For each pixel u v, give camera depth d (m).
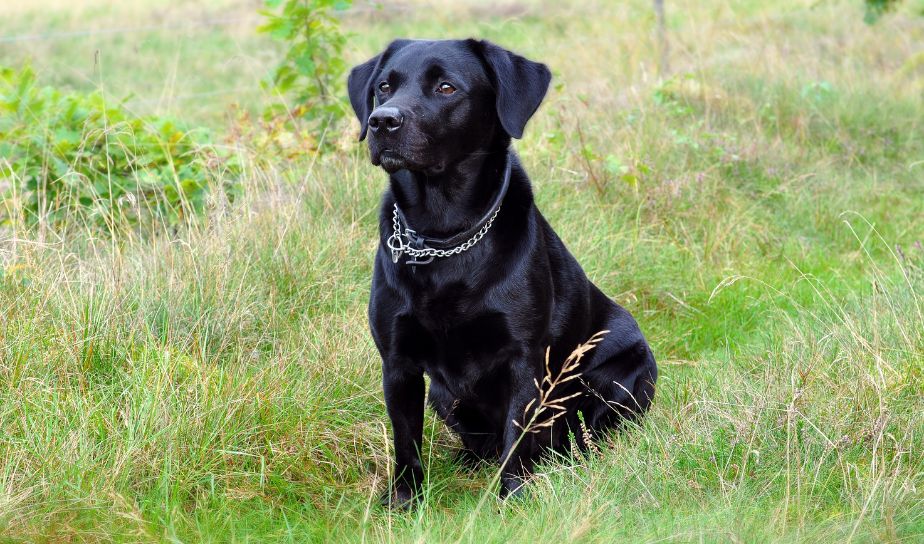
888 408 4.19
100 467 3.98
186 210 6.62
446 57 4.36
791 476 3.93
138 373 4.54
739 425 4.23
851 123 10.84
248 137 8.07
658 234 7.77
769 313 6.53
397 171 4.34
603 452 4.68
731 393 4.68
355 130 7.74
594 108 9.75
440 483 4.64
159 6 23.27
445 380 4.55
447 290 4.29
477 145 4.39
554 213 7.25
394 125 4.12
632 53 12.60
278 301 5.72
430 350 4.43
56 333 4.69
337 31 8.37
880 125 10.92
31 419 4.12
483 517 4.04
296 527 3.99
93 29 20.38
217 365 4.89
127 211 6.82
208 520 3.92
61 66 15.78
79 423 4.18
